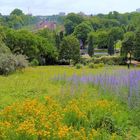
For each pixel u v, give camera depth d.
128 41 82.06
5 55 43.06
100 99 15.36
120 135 11.19
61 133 9.28
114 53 120.81
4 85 24.80
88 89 19.08
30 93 20.36
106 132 11.07
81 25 151.38
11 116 10.93
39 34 111.94
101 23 180.88
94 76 23.19
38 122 10.23
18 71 44.97
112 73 22.59
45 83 26.17
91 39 119.88
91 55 115.69
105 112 12.55
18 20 192.25
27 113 11.13
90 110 12.55
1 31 56.00
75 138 9.45
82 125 11.40
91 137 9.80
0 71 41.97
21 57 45.38
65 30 177.25
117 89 16.70
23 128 9.36
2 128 9.52
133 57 82.75
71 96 15.41
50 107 12.11
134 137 11.09
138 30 83.81
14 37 78.38
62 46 90.75
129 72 20.56
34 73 42.00
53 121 10.52
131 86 15.78
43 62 87.31
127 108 13.98
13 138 9.27
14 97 18.77
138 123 12.38
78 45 91.25
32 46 80.06
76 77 23.73
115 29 141.75
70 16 178.00
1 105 15.30
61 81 26.09
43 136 9.34
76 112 11.63
